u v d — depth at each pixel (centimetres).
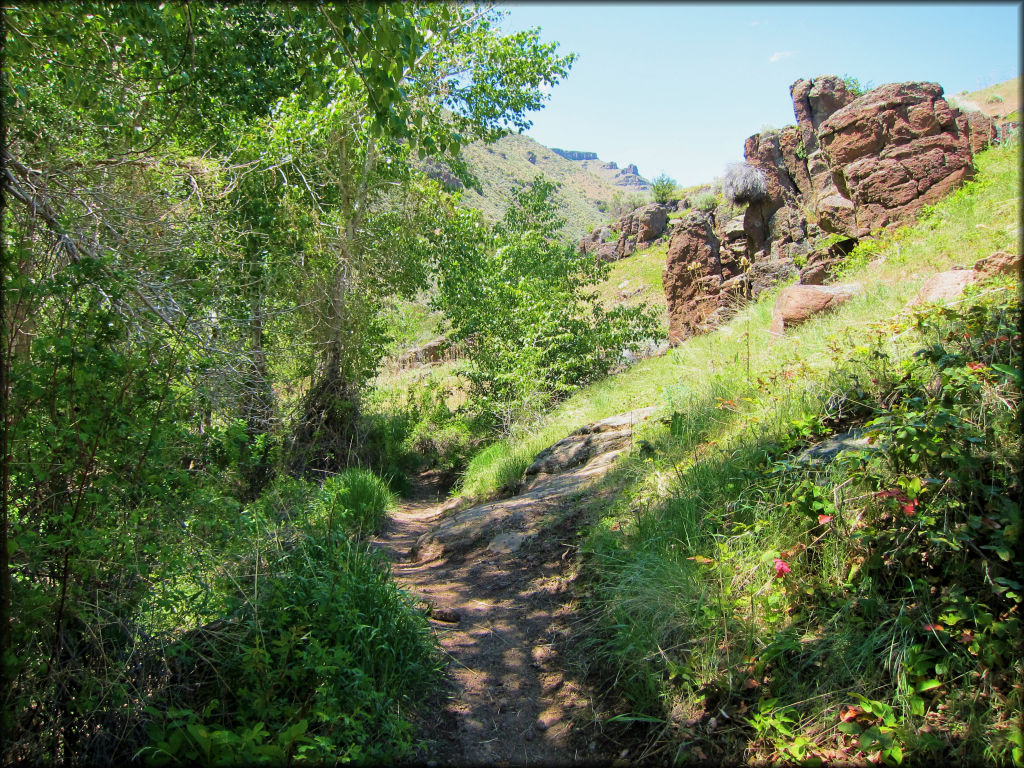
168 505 338
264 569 378
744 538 384
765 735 286
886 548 323
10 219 364
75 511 308
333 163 1190
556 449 797
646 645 354
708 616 343
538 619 443
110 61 625
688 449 557
